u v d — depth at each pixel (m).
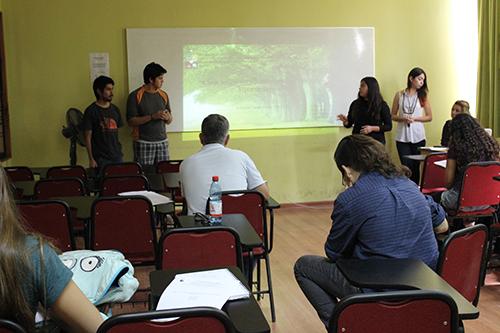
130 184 4.36
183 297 1.90
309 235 5.75
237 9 6.82
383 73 7.30
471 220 5.11
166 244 2.66
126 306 3.83
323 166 7.24
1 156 6.07
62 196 4.30
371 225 2.47
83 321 1.47
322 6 7.04
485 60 7.01
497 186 4.32
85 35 6.50
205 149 3.63
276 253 5.13
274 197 7.16
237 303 1.89
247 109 6.96
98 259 1.87
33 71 6.43
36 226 3.33
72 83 6.52
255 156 7.08
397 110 7.03
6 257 1.34
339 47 7.12
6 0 6.30
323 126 7.17
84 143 6.19
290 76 7.04
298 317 3.65
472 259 2.48
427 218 2.54
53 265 1.42
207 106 6.86
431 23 7.35
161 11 6.63
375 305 1.68
